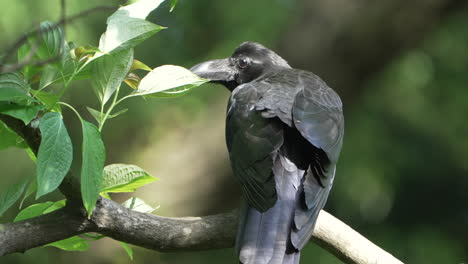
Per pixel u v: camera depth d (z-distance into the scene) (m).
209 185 13.77
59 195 12.05
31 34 4.82
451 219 17.69
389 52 14.15
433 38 15.61
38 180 4.76
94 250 13.16
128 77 5.68
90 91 12.33
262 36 14.06
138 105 13.26
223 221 6.45
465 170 16.72
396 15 13.85
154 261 13.52
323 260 13.30
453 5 14.03
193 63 13.92
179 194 13.70
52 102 5.14
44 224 5.76
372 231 16.19
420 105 15.50
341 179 14.64
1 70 4.59
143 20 5.26
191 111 13.96
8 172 12.09
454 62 15.67
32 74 5.29
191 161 13.77
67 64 5.19
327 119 7.32
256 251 6.11
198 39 14.55
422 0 13.83
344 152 14.68
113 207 5.96
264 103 7.35
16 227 5.70
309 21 14.11
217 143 13.80
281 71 8.70
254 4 14.28
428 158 16.03
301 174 6.86
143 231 6.10
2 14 11.52
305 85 7.98
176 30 14.53
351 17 13.94
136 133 13.81
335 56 14.07
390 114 15.44
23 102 5.08
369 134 14.99
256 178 6.63
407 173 16.38
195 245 6.36
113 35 5.25
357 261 6.74
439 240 17.06
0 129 5.61
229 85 9.48
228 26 14.34
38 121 5.34
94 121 12.62
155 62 13.80
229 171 13.83
